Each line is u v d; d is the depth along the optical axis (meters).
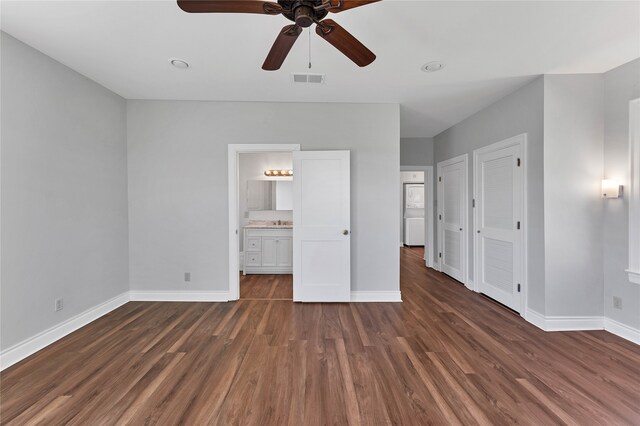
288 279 5.13
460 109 4.17
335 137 3.94
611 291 2.99
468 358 2.50
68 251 2.99
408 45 2.54
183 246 3.94
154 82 3.32
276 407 1.92
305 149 3.93
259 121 3.91
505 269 3.73
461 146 4.77
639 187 2.77
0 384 2.14
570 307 3.06
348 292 3.89
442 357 2.52
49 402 1.95
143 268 3.94
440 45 2.54
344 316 3.43
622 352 2.60
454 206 5.09
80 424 1.76
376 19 2.20
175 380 2.20
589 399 1.99
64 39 2.47
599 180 3.05
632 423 1.77
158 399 1.98
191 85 3.40
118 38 2.45
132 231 3.92
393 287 3.98
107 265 3.54
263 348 2.67
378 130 3.94
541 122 3.09
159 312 3.54
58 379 2.20
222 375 2.26
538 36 2.41
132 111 3.88
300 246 3.90
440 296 4.18
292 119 3.93
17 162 2.49
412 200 9.16
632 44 2.51
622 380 2.19
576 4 2.03
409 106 4.06
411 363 2.43
